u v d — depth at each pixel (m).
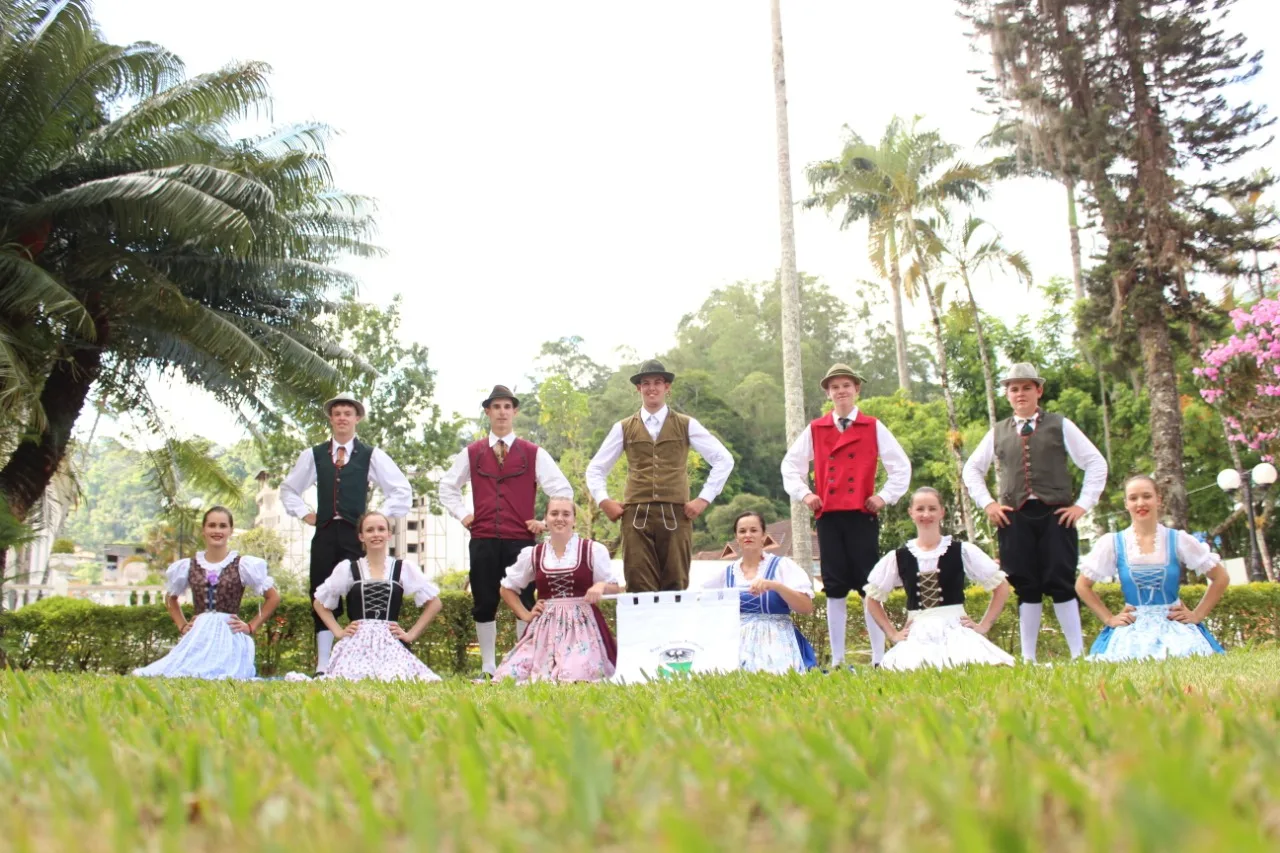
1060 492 8.00
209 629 8.73
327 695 3.88
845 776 1.46
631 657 6.86
